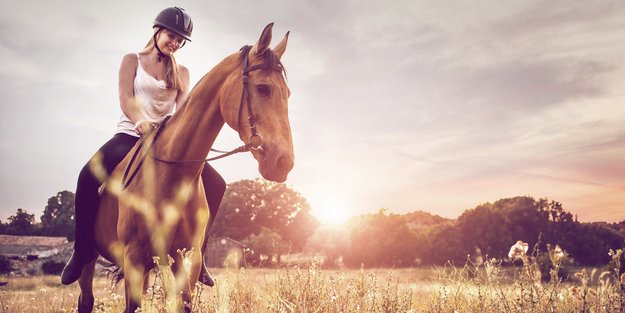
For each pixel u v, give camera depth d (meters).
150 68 4.40
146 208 3.72
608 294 3.46
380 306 3.97
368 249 78.12
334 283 4.21
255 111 3.57
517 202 88.19
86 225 4.42
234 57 3.91
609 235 76.06
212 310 3.91
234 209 100.56
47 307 6.88
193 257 3.88
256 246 65.44
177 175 3.80
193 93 3.98
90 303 4.99
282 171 3.41
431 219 121.94
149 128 4.12
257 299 4.69
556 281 3.63
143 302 3.61
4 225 141.62
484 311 4.07
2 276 48.28
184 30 4.34
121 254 4.30
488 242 83.94
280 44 4.01
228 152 3.65
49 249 66.62
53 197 136.88
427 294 5.91
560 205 86.56
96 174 4.25
